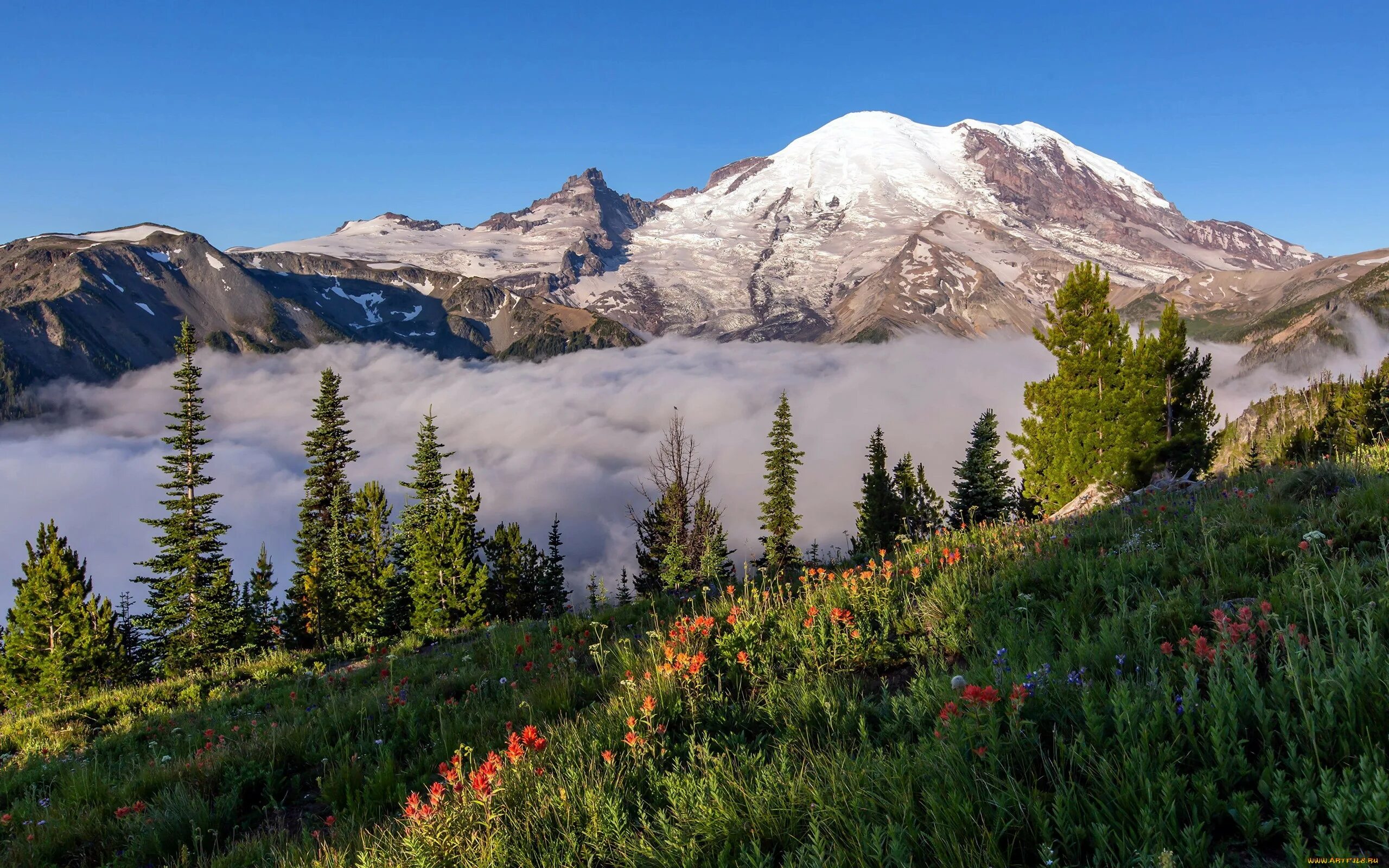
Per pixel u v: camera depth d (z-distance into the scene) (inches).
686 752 186.4
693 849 133.8
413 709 328.8
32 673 1776.6
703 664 229.1
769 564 493.4
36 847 249.8
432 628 706.8
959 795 119.5
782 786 146.3
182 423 2145.7
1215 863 91.1
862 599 279.3
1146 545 269.7
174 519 2103.8
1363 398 1015.0
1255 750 120.3
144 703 582.6
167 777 304.8
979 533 384.5
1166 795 104.9
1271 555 222.5
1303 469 338.0
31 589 1811.0
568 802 165.0
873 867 110.4
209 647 2031.3
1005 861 103.5
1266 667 144.9
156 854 235.5
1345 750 107.2
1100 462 1175.6
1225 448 1317.7
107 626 1876.2
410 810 171.6
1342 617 139.6
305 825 242.5
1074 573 251.3
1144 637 170.7
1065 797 109.9
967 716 138.9
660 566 2386.8
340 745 305.1
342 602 2246.6
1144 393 1176.2
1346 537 223.9
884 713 179.6
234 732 387.2
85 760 386.6
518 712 287.3
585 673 332.8
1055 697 148.6
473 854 156.1
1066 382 1242.6
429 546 1984.5
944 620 240.5
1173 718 124.3
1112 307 1219.9
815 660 232.5
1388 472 300.0
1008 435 1350.9
